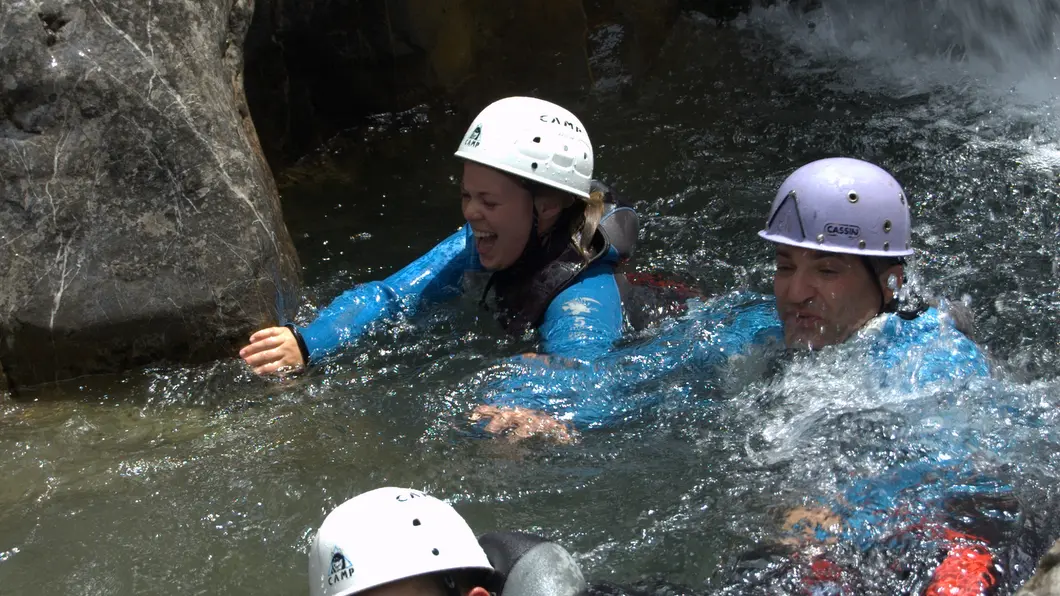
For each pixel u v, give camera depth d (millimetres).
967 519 2715
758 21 8016
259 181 4105
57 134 3803
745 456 3180
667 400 3516
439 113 6391
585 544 2854
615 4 7242
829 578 2588
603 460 3246
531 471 3211
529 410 3465
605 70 7012
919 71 7137
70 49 3814
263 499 3107
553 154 3844
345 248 4938
